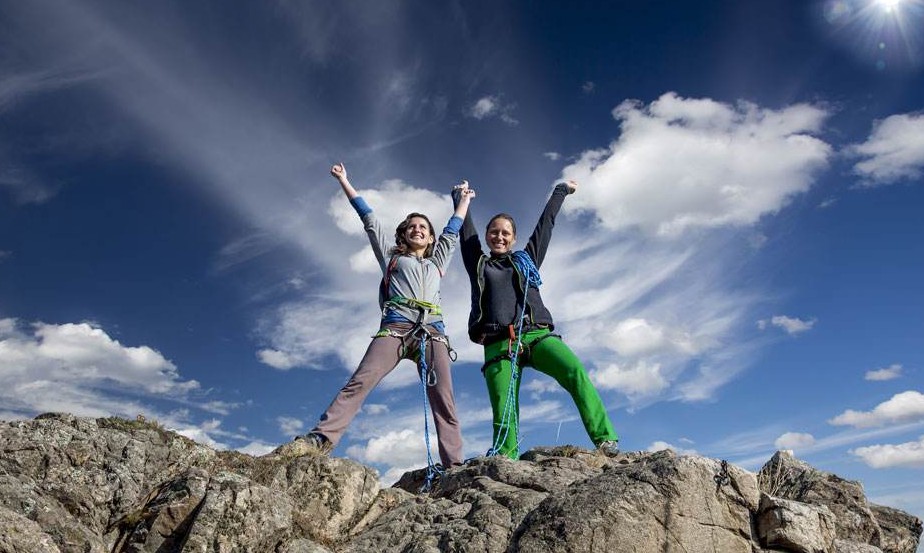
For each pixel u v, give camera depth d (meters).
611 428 7.18
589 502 4.62
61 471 4.70
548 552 4.48
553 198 8.65
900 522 5.77
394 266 7.43
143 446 5.17
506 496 5.38
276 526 4.60
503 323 7.75
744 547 4.66
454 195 8.25
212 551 4.31
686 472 4.68
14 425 4.85
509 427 7.45
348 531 5.47
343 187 7.88
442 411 7.08
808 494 5.80
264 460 5.82
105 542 4.50
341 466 5.72
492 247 8.19
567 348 7.62
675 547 4.49
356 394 6.78
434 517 5.38
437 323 7.30
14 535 3.86
